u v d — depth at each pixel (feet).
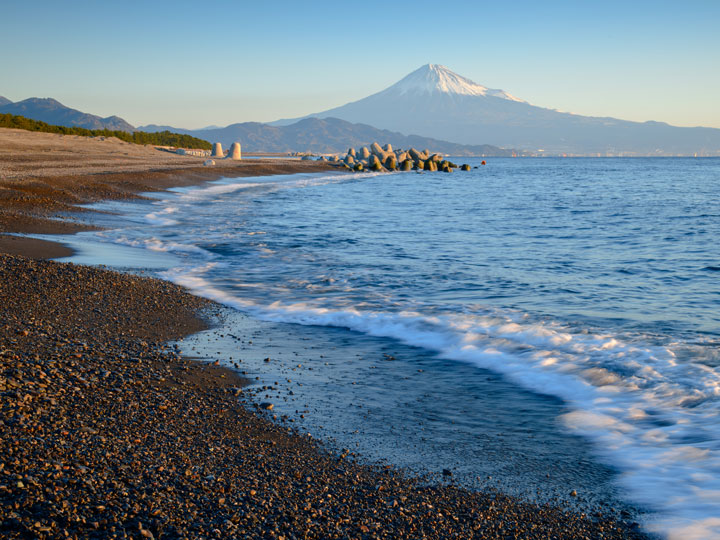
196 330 33.32
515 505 16.63
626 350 29.91
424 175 315.99
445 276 51.39
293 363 28.37
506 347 30.91
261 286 45.88
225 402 23.04
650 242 75.82
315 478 17.43
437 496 16.94
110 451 16.90
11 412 18.20
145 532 13.21
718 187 216.74
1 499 13.46
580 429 21.52
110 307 35.40
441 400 24.18
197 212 99.25
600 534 15.38
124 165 167.53
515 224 96.32
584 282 49.62
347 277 50.16
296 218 97.86
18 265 41.19
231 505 15.12
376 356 29.84
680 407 23.04
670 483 17.79
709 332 33.88
